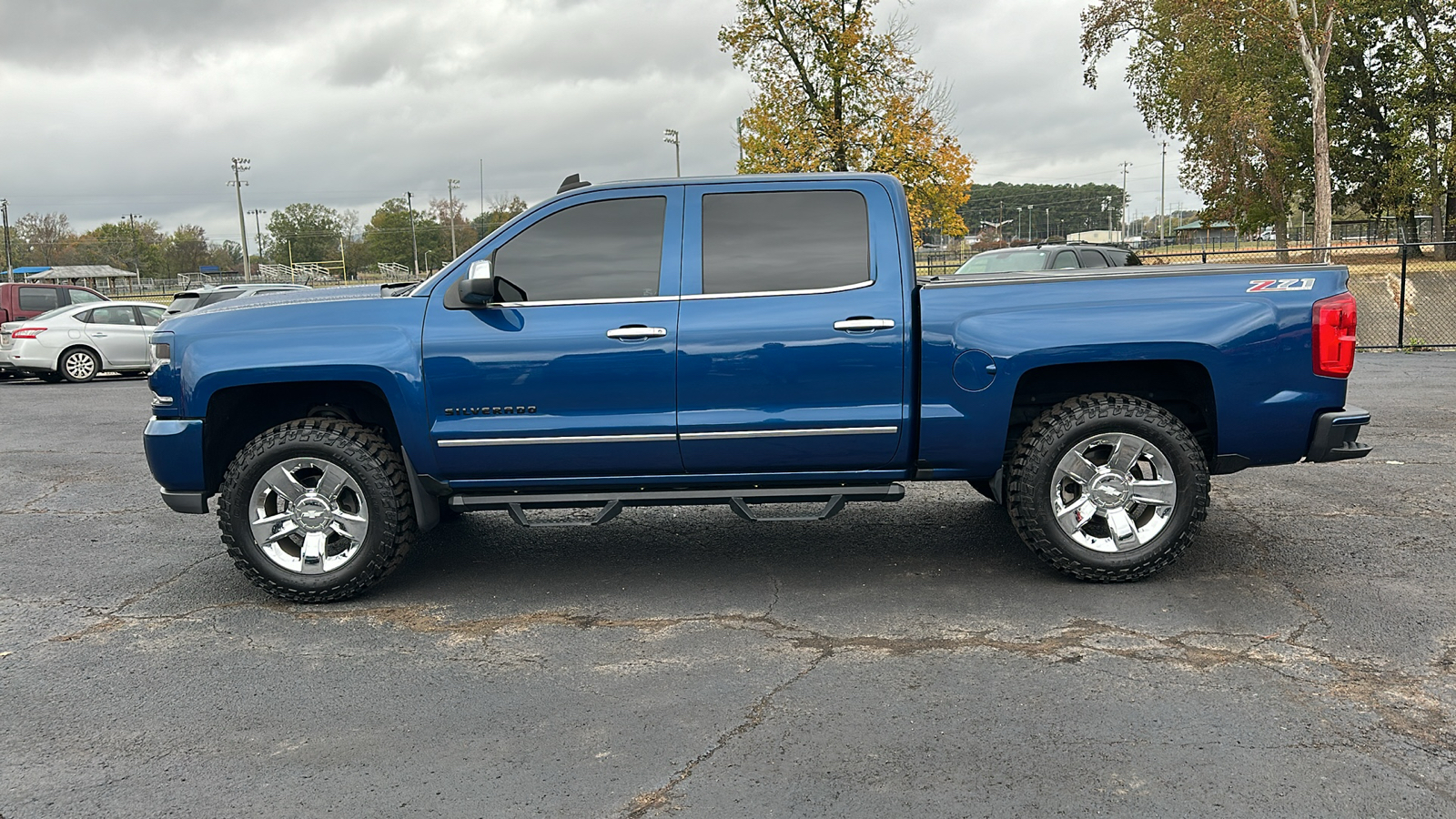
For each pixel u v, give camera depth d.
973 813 2.72
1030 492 4.61
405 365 4.56
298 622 4.48
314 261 140.88
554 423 4.58
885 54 26.16
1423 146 42.78
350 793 2.92
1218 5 33.81
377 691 3.68
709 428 4.57
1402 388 11.22
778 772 2.97
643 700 3.54
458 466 4.67
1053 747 3.09
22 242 128.38
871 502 6.61
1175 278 4.62
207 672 3.90
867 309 4.56
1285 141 42.62
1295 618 4.20
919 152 26.12
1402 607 4.30
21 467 8.73
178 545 5.95
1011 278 4.70
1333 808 2.71
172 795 2.93
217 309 4.82
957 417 4.57
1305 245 50.06
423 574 5.20
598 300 4.60
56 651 4.17
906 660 3.85
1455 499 6.24
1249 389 4.57
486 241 4.68
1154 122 40.28
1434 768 2.92
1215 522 5.83
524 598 4.76
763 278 4.61
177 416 4.66
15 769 3.11
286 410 5.09
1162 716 3.29
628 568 5.22
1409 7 44.16
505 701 3.56
